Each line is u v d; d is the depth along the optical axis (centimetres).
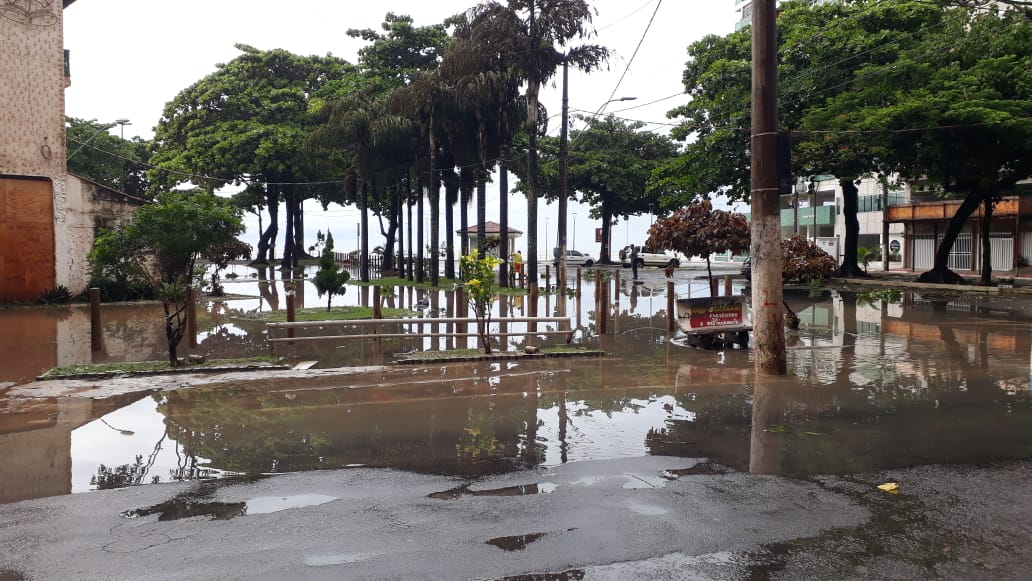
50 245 2288
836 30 2842
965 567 395
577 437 685
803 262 1472
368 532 446
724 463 595
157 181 4838
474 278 1220
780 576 385
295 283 3391
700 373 1041
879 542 429
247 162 4538
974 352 1212
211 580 381
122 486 546
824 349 1262
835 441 660
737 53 3297
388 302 2480
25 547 427
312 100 4619
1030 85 2403
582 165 5447
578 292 2531
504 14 2622
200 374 1045
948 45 2502
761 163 1002
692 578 383
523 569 393
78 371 1034
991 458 601
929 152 2628
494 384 966
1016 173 2678
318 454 632
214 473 578
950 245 3006
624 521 462
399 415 783
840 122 2642
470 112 2928
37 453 644
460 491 526
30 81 2250
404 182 4184
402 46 4556
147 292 2408
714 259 6900
